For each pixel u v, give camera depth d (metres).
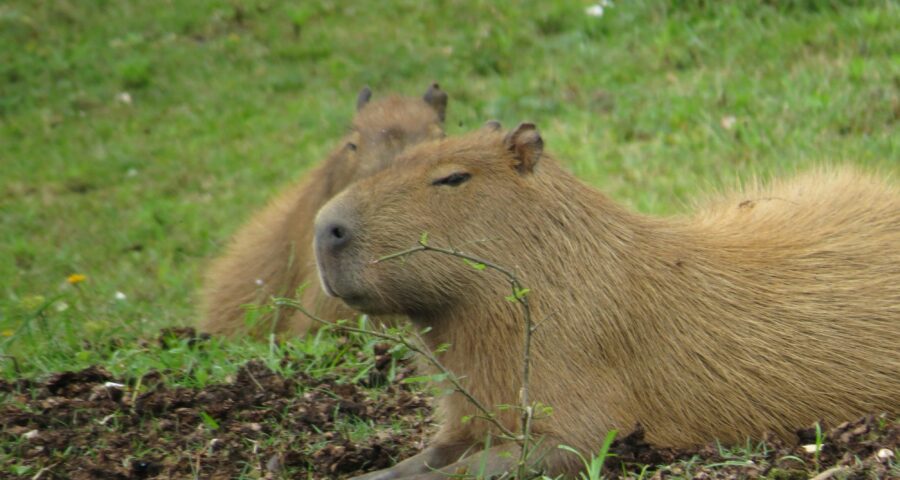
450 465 8.30
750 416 8.80
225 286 15.28
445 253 8.03
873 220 9.70
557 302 8.42
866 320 9.04
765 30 21.27
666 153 18.28
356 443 9.24
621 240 8.74
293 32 27.47
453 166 8.48
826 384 8.88
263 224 16.16
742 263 9.13
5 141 25.16
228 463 8.90
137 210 21.64
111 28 28.88
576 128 19.97
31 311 14.08
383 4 27.67
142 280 18.19
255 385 10.05
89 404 9.68
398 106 15.04
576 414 8.36
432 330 8.74
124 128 25.06
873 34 20.06
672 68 21.55
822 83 18.78
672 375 8.66
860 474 7.64
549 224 8.50
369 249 8.34
